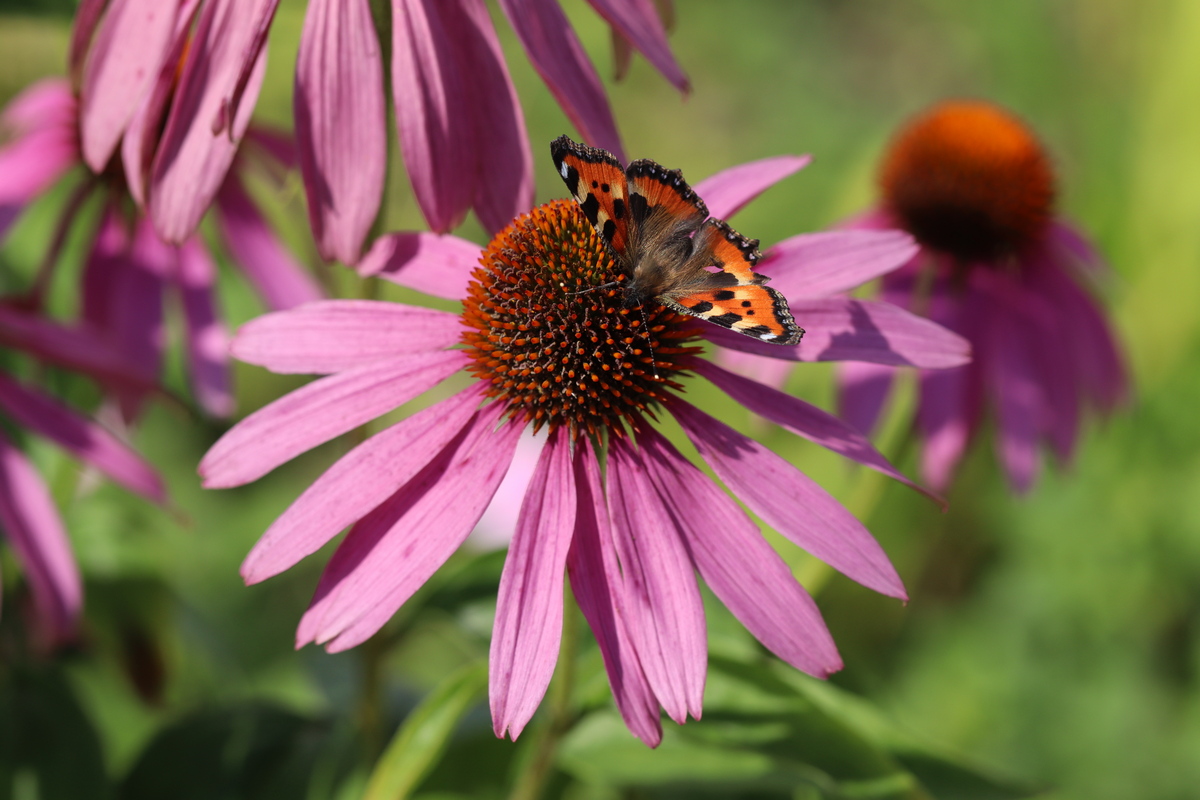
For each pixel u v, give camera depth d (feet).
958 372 1.97
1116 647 2.69
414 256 1.61
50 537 1.71
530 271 1.58
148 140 1.58
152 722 2.10
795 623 1.50
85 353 1.75
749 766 1.66
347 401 1.56
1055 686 2.64
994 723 2.59
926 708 2.62
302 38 1.58
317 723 1.80
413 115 1.58
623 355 1.57
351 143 1.58
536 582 1.50
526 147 1.61
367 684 1.72
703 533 1.53
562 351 1.57
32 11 1.82
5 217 1.85
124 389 1.79
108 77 1.61
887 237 1.61
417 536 1.52
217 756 1.77
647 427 1.57
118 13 1.61
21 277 2.01
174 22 1.60
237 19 1.58
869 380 1.95
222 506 2.63
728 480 1.54
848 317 1.59
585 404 1.57
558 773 1.76
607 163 1.53
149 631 1.90
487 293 1.58
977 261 2.05
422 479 1.54
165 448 2.61
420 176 1.58
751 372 1.98
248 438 1.54
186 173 1.57
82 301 1.86
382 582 1.50
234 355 1.57
